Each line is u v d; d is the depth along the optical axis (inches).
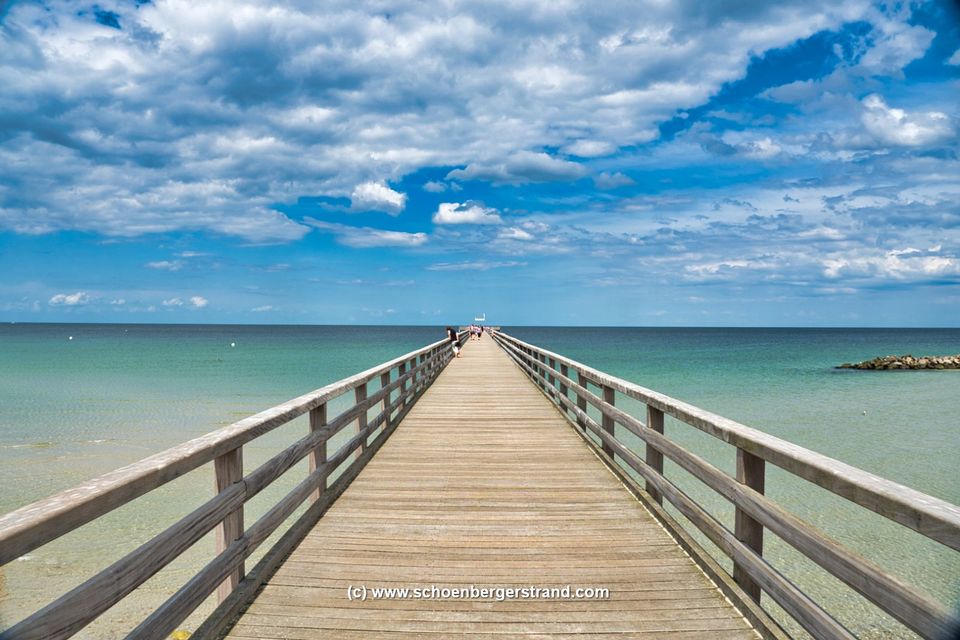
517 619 110.9
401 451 250.8
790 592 92.2
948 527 58.8
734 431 109.3
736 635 105.5
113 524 305.9
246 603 115.6
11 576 248.5
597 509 175.6
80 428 563.2
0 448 478.6
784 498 351.9
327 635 105.0
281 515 135.8
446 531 157.0
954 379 1226.0
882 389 971.9
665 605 116.2
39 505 64.1
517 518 167.5
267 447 478.9
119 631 211.2
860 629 211.3
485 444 264.7
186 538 89.8
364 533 155.3
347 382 197.5
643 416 621.0
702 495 364.5
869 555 274.8
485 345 1169.4
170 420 606.2
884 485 70.5
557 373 369.7
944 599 231.1
